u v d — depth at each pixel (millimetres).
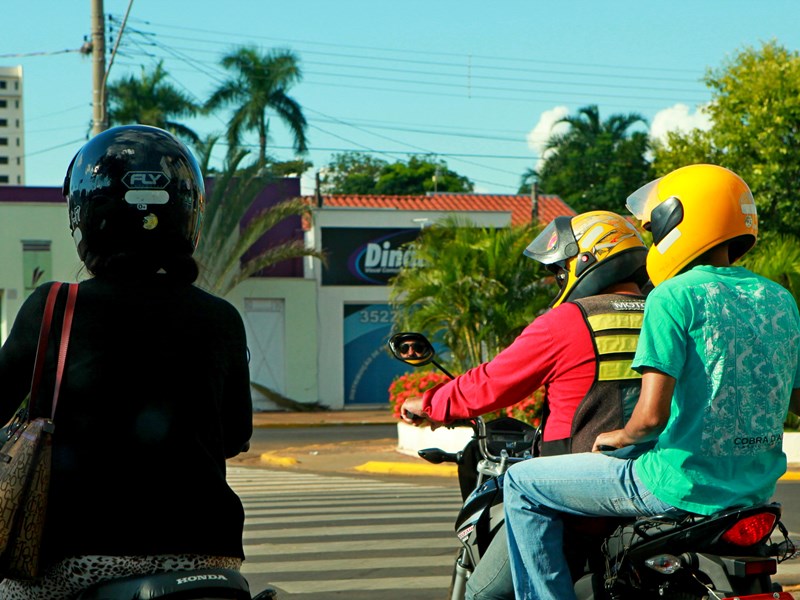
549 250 5617
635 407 4676
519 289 27438
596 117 72438
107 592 3430
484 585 5176
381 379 48656
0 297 43844
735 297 4512
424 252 29359
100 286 3783
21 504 3467
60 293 3732
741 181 4828
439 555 11172
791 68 40000
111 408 3611
